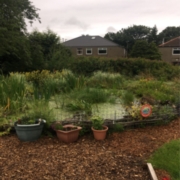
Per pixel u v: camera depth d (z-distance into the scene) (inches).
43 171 106.5
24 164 113.4
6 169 108.3
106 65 547.8
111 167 110.6
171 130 168.1
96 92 254.8
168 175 102.4
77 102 217.8
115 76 411.5
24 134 141.5
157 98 236.1
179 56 1330.0
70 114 197.9
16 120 165.0
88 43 1438.2
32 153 126.6
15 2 679.7
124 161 117.3
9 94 197.2
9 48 636.1
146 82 341.4
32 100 201.6
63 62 759.1
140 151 130.3
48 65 790.5
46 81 305.0
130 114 176.9
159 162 113.2
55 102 237.9
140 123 173.3
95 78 405.7
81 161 116.8
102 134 147.6
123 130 166.6
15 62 743.1
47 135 153.8
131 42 2269.9
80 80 309.3
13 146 136.9
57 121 160.4
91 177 101.6
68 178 100.7
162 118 182.4
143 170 108.0
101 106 231.9
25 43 722.2
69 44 1434.5
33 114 158.1
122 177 101.7
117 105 237.3
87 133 158.7
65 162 115.6
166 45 1349.7
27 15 791.7
